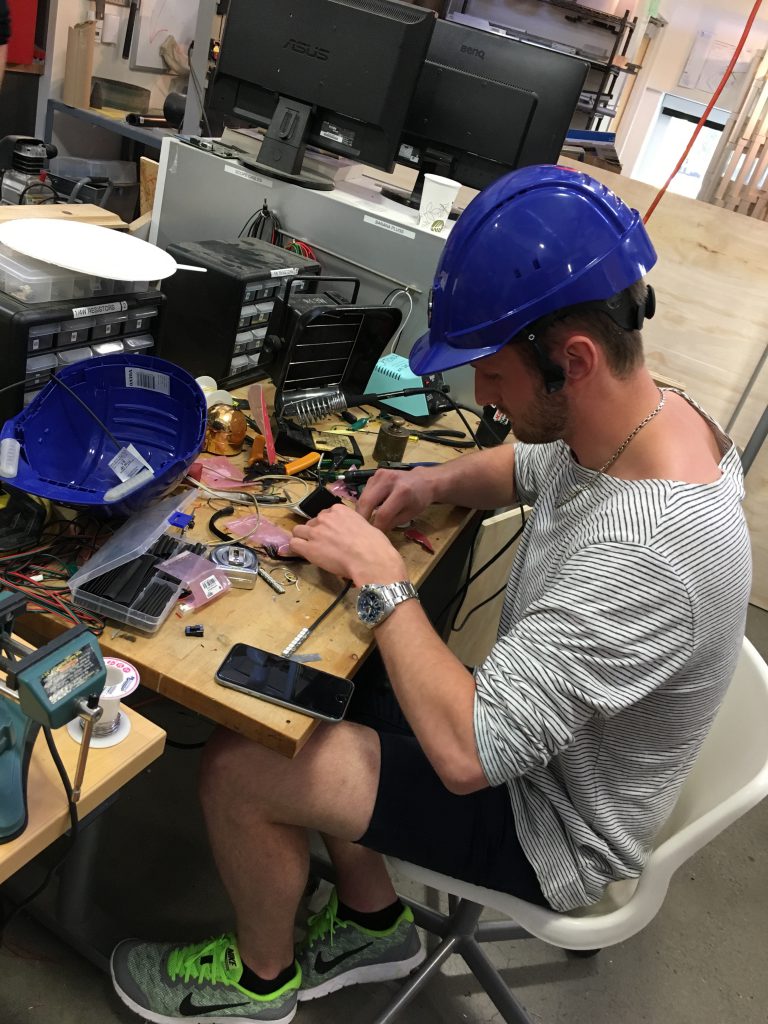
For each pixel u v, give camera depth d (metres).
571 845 1.07
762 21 3.98
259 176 1.89
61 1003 1.33
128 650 0.98
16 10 3.30
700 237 2.78
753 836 2.08
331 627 1.10
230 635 1.04
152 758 0.87
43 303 1.22
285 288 1.67
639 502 0.90
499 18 3.74
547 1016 1.52
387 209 1.88
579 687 0.90
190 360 1.66
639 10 4.06
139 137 3.45
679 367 2.98
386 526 1.31
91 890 1.45
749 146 3.46
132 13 3.79
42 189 1.92
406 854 1.11
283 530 1.26
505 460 1.42
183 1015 1.26
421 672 0.99
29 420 1.13
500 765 0.92
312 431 1.58
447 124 2.08
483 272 0.92
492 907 1.12
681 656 0.90
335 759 1.10
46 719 0.68
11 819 0.73
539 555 1.10
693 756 1.07
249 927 1.21
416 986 1.38
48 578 1.05
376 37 1.77
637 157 4.53
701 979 1.67
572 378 0.92
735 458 1.05
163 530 1.11
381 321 1.62
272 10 1.87
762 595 3.16
